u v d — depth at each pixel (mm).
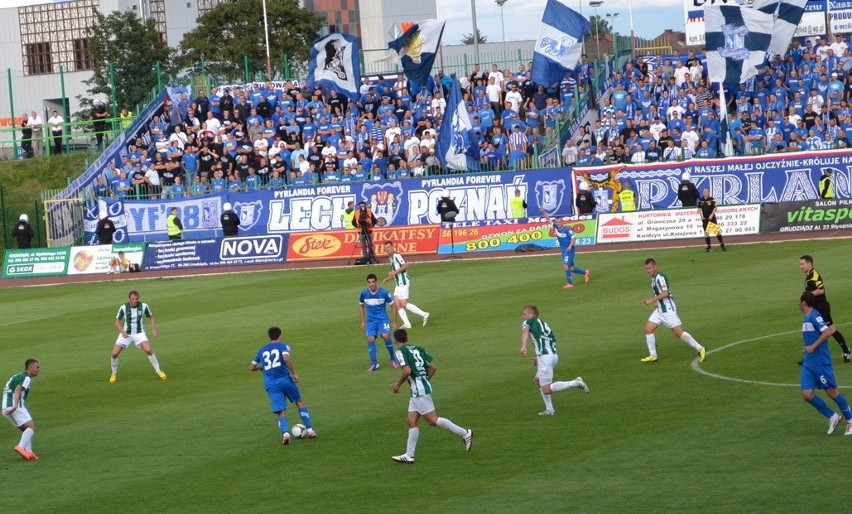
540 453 20891
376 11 123438
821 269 41875
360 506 18391
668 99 65625
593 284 43594
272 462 21719
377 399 26859
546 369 23797
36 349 38375
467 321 37531
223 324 41031
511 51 97062
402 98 70688
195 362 33750
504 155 64750
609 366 28406
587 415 23609
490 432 22844
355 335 36469
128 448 23734
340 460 21531
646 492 17891
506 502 17984
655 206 60031
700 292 39219
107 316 45938
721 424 21875
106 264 64875
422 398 20750
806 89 64000
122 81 100375
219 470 21391
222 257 63219
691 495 17547
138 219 67812
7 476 22078
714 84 65938
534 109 67188
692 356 28734
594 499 17766
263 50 106500
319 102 71500
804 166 57844
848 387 24250
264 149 68688
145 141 76438
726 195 59125
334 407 26328
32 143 86375
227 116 71250
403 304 37188
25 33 118375
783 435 20719
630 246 56531
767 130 61625
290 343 35750
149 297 51469
